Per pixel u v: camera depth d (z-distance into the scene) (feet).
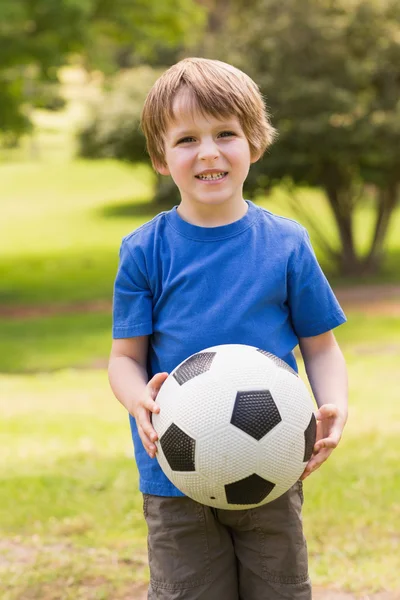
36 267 81.00
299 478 8.64
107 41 61.11
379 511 15.92
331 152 56.54
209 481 8.14
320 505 16.24
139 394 8.73
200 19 60.90
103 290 67.26
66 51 56.18
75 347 45.14
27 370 39.40
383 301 56.70
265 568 9.07
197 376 8.26
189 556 8.96
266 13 59.26
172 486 8.89
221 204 8.83
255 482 8.15
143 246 9.04
